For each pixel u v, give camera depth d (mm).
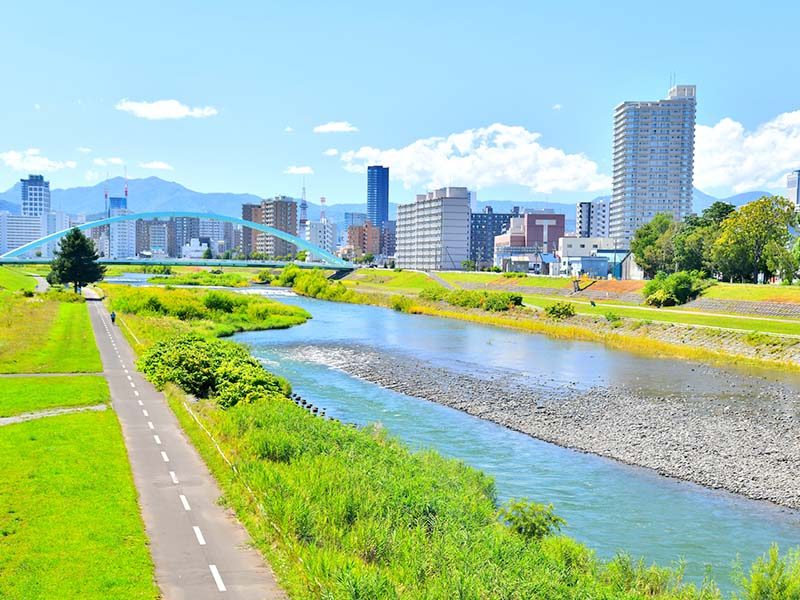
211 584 21062
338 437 36344
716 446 43000
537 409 53250
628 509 33062
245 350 66250
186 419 40906
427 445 43469
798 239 115375
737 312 103562
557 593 20812
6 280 155500
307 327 111875
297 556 22375
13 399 45062
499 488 35750
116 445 35312
